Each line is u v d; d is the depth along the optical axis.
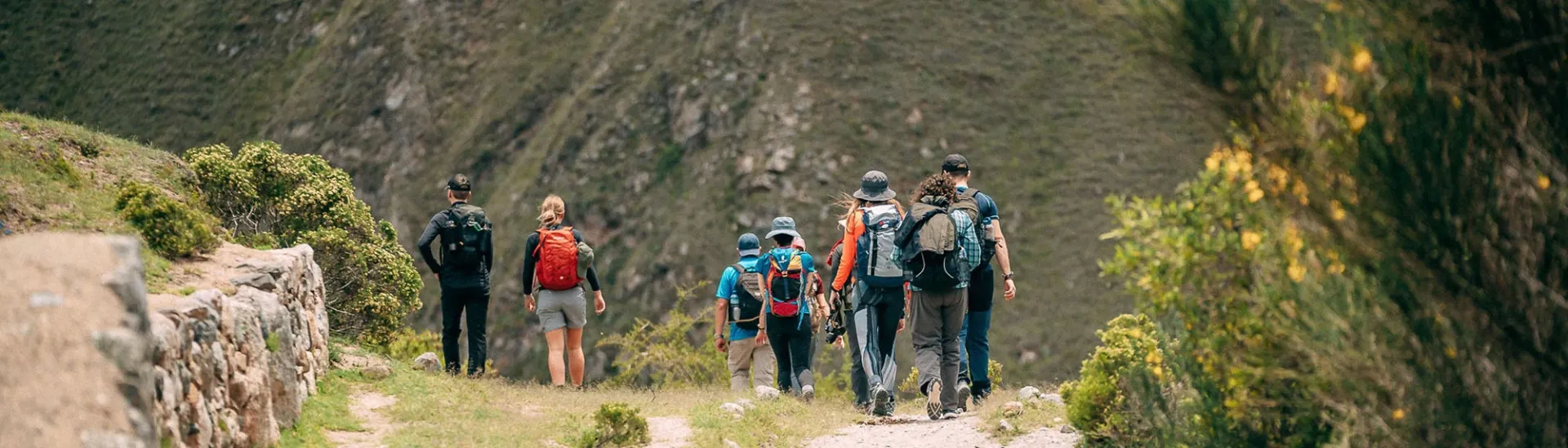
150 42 91.19
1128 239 5.39
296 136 82.62
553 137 74.62
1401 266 4.37
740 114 70.88
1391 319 4.59
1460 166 4.25
